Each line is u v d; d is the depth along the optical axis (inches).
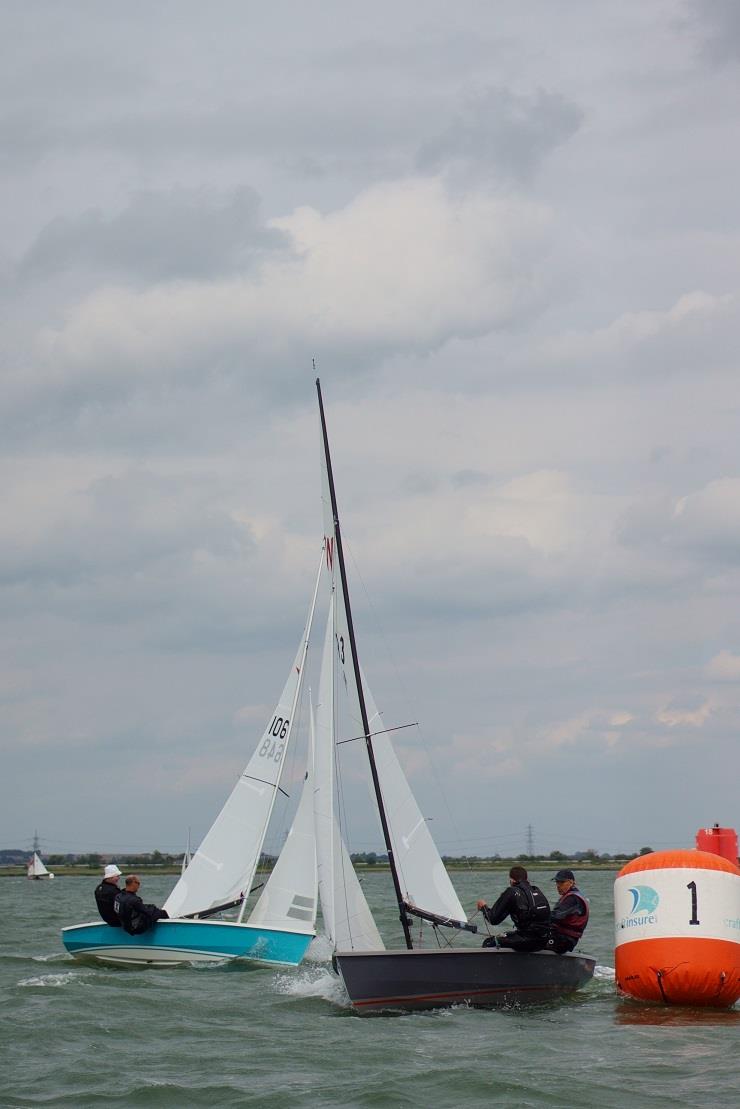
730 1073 621.6
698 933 761.0
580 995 861.2
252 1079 621.0
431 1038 717.3
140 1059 669.3
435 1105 572.7
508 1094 586.6
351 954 781.3
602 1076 618.5
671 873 772.0
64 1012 808.3
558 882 859.4
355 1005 788.6
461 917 928.9
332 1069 644.1
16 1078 622.2
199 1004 847.7
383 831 922.7
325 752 916.0
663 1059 652.7
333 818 906.7
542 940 824.9
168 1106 572.4
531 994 829.2
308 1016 800.9
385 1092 589.3
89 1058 670.5
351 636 947.3
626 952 786.8
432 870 928.3
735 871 776.3
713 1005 773.9
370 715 936.3
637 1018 764.6
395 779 932.6
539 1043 696.4
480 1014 791.1
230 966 1046.4
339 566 959.0
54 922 1879.9
